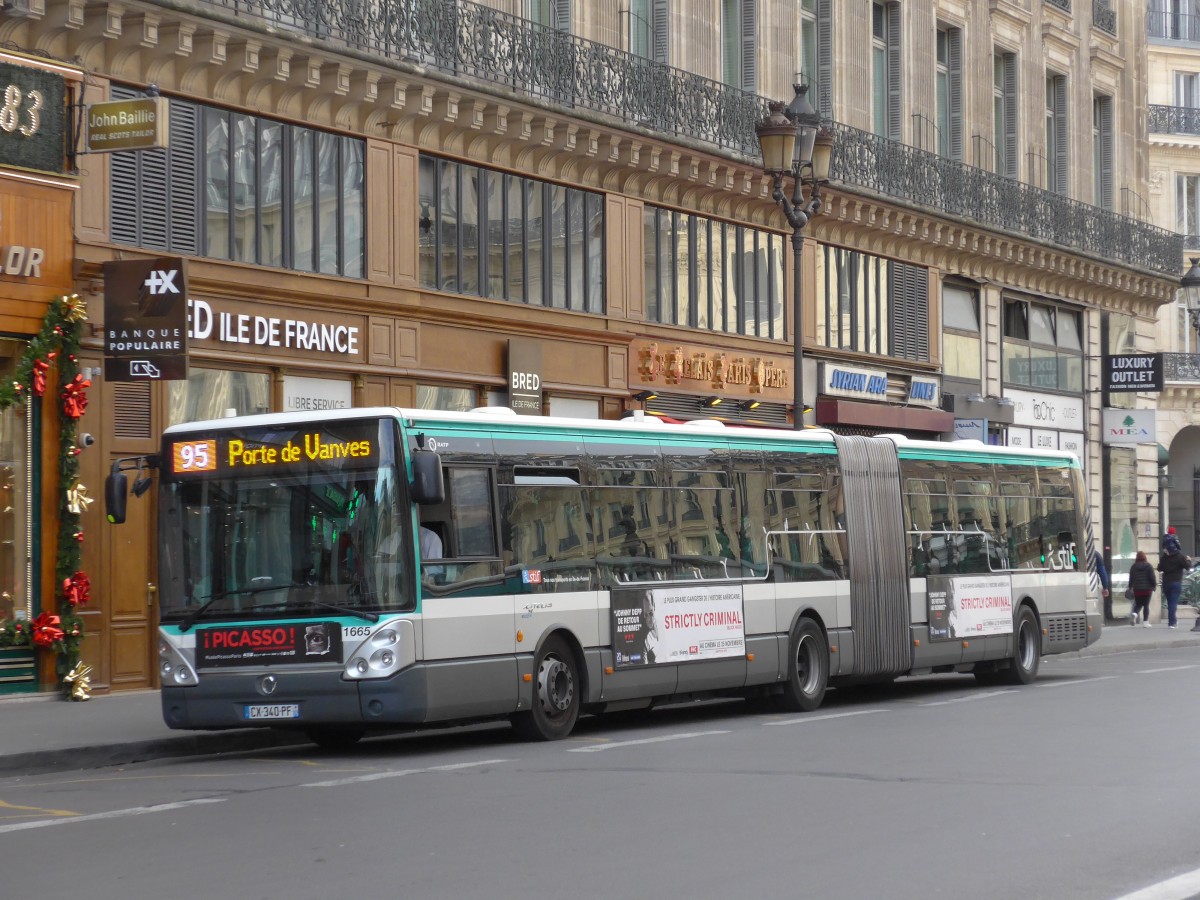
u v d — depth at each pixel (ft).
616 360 104.32
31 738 58.85
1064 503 96.48
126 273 73.31
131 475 76.38
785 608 72.49
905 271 134.82
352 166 87.56
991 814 39.75
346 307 86.17
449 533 56.90
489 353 95.09
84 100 74.28
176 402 78.23
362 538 55.36
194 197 79.15
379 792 44.80
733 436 71.26
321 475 56.18
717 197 113.29
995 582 87.86
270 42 80.43
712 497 69.41
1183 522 234.58
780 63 122.21
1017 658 89.04
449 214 93.35
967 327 143.74
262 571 56.54
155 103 71.51
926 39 139.85
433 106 90.63
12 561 72.54
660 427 67.31
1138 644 125.29
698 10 113.70
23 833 39.11
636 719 71.36
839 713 70.79
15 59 71.56
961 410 140.26
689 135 108.99
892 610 79.56
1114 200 169.68
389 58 86.69
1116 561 164.86
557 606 60.85
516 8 100.01
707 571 68.39
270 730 63.26
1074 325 161.17
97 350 74.84
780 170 86.22
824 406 123.03
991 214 143.13
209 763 56.03
